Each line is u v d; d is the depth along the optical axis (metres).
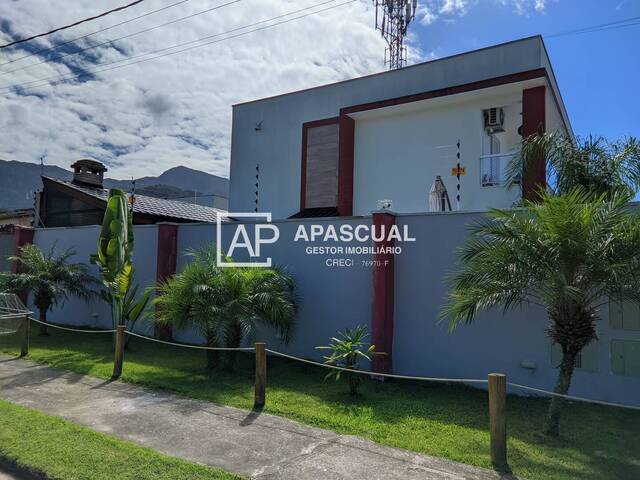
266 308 8.34
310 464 4.61
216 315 8.02
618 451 5.09
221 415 6.11
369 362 8.73
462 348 7.96
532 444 5.29
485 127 12.82
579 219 5.12
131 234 11.48
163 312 8.75
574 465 4.70
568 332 5.58
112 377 8.04
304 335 9.57
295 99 15.77
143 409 6.34
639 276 5.02
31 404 6.52
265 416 6.09
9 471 4.53
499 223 6.21
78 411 6.23
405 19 19.31
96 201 17.83
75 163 20.33
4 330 11.17
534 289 5.99
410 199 13.35
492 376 4.75
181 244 11.77
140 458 4.59
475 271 5.95
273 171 16.03
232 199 16.67
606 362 6.95
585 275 5.38
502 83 11.54
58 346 10.90
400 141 13.68
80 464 4.43
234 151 16.84
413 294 8.41
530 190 8.88
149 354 10.15
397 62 19.05
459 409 6.59
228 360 8.63
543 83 11.35
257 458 4.74
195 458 4.71
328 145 14.97
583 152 7.48
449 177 12.83
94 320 13.59
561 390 5.64
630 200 5.68
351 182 14.09
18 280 12.01
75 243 14.27
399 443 5.21
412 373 8.31
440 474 4.43
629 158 7.29
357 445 5.14
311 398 6.96
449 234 8.16
